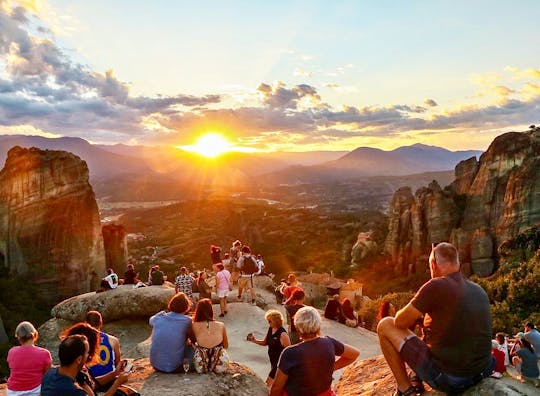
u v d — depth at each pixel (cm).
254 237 15038
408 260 8194
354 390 741
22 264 5331
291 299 1095
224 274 1830
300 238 13150
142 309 1975
